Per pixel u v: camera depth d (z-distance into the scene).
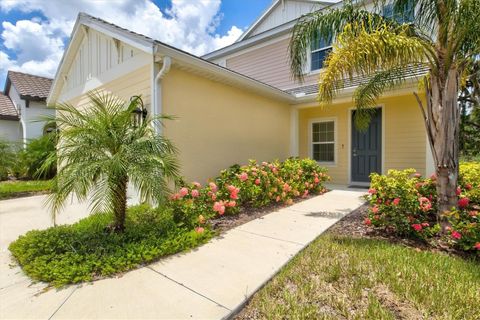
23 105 12.25
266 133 7.58
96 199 2.81
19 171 9.00
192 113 5.44
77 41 7.34
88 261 2.54
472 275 2.39
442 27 3.21
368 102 5.39
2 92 14.65
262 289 2.26
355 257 2.78
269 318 1.89
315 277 2.43
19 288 2.24
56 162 3.12
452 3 3.00
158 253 2.82
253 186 4.82
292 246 3.18
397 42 3.08
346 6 3.81
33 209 5.19
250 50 10.31
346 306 2.00
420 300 2.05
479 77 6.38
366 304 2.03
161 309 1.96
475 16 2.94
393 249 2.99
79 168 2.78
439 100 3.44
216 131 6.01
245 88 6.63
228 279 2.40
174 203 3.69
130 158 2.97
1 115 12.71
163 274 2.49
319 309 1.99
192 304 2.03
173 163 3.42
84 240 2.96
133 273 2.51
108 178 2.88
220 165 6.11
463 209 3.55
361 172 8.10
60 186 2.82
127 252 2.73
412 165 7.25
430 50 3.29
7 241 3.37
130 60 5.57
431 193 3.95
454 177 3.40
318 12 4.11
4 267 2.64
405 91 6.52
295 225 4.01
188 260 2.79
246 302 2.09
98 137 3.03
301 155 9.23
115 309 1.96
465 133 10.76
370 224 3.74
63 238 2.99
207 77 5.71
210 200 4.30
